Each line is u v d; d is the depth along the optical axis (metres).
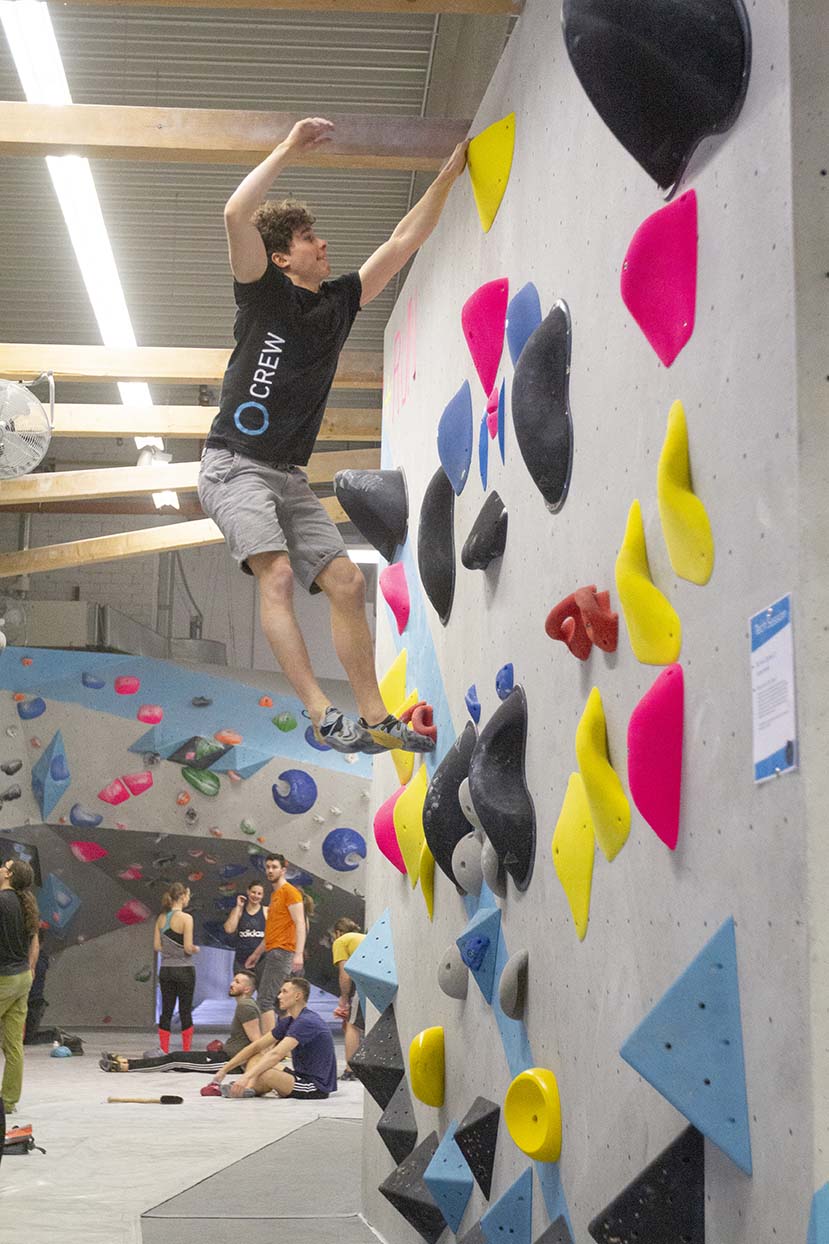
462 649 3.56
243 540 3.22
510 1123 2.73
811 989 1.55
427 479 4.07
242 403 3.28
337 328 3.36
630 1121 2.17
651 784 2.04
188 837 11.10
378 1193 4.23
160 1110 7.05
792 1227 1.58
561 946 2.60
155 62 6.29
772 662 1.69
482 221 3.41
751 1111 1.70
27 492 7.70
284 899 9.14
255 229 3.22
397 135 4.36
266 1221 4.32
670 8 1.88
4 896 6.45
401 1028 4.19
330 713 3.22
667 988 1.95
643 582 2.15
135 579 13.80
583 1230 2.39
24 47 4.41
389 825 4.26
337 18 5.93
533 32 3.04
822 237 1.69
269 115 4.42
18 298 8.91
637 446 2.25
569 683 2.61
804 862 1.58
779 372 1.71
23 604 11.76
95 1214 4.34
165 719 10.86
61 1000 12.90
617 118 2.10
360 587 3.33
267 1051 7.78
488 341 3.28
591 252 2.54
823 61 1.72
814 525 1.63
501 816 2.85
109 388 10.73
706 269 1.97
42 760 10.85
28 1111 6.89
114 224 7.78
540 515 2.85
